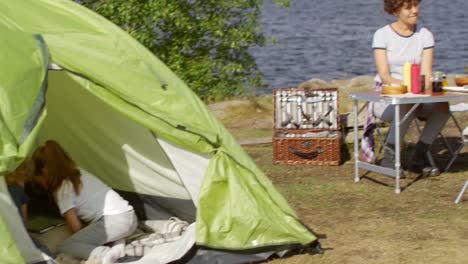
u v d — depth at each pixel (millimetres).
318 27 50781
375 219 8055
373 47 9438
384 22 53188
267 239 6871
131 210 7332
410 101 8484
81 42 6887
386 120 9445
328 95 10445
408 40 9312
